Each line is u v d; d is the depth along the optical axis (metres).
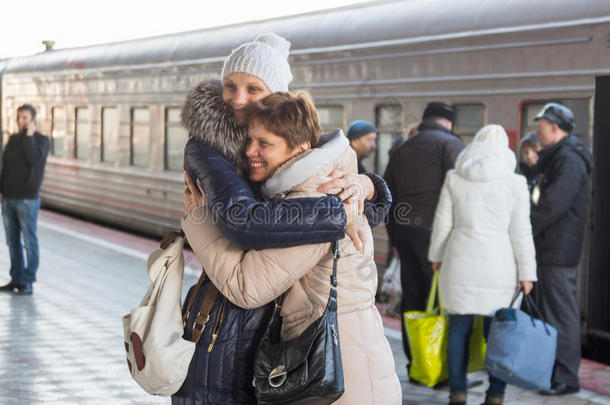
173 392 2.17
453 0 6.57
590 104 5.45
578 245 4.81
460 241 4.32
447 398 4.65
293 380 2.00
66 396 4.46
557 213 4.71
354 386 2.08
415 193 5.48
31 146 7.18
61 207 14.30
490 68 6.12
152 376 2.12
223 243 2.10
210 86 2.18
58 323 6.26
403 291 5.56
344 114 7.52
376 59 7.13
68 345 5.59
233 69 2.24
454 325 4.38
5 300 7.08
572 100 5.56
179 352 2.12
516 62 5.92
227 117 2.14
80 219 13.93
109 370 5.01
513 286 4.29
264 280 2.04
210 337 2.15
